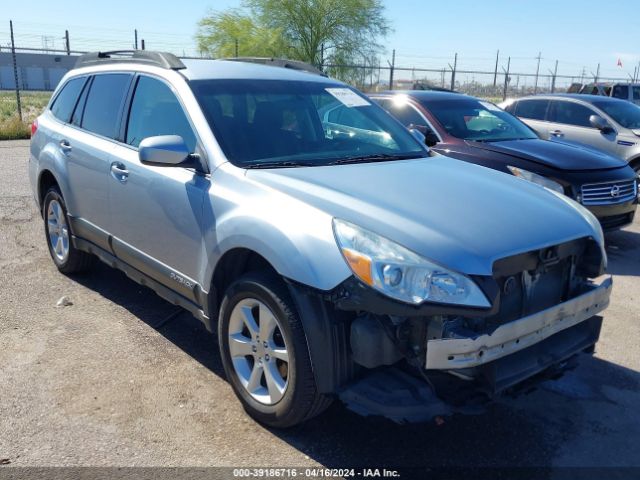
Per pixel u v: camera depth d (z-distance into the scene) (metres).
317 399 3.04
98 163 4.48
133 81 4.46
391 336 2.79
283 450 3.15
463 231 2.93
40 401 3.48
